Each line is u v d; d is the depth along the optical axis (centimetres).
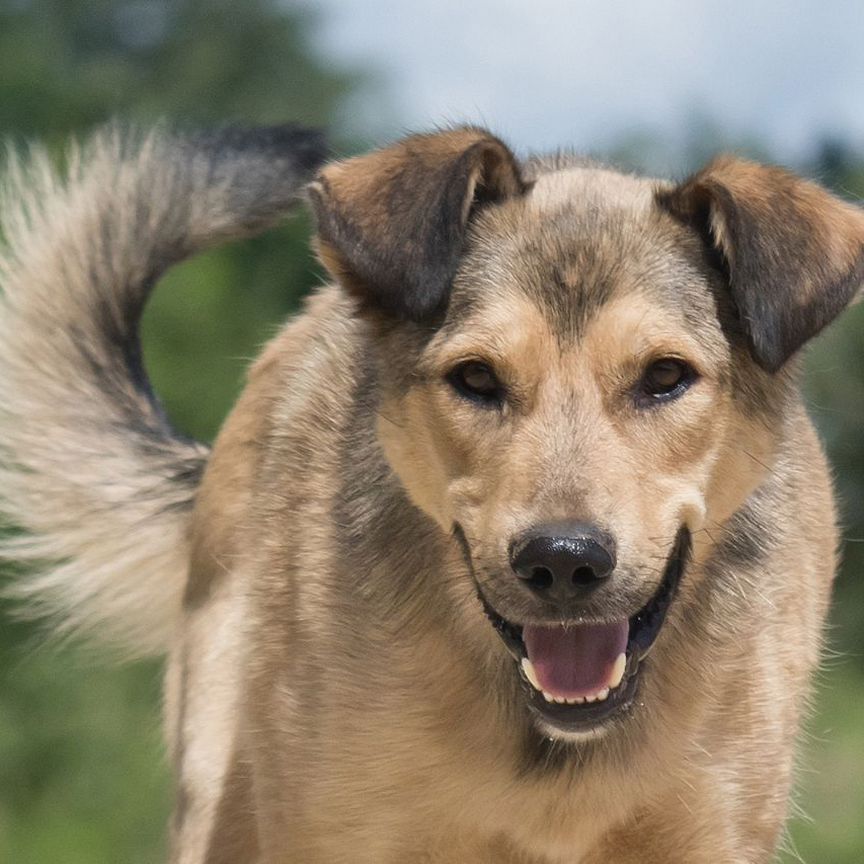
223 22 4925
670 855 981
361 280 940
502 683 928
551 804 939
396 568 941
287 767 964
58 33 4703
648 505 873
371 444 975
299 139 1216
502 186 941
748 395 920
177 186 1245
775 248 899
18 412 1266
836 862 1989
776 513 995
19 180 1279
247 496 1090
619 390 884
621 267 899
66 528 1265
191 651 1124
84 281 1270
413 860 962
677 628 949
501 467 877
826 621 1123
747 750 979
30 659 2508
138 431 1269
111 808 2355
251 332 3164
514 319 888
